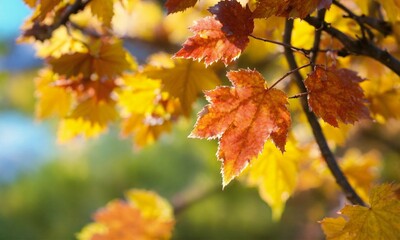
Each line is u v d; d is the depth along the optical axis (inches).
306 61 38.3
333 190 70.9
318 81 32.2
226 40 32.1
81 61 39.0
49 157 105.8
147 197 52.1
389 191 33.1
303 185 68.0
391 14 35.2
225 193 88.0
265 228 92.1
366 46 34.5
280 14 31.9
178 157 94.7
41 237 100.7
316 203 77.4
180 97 38.9
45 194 102.1
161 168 96.2
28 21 39.1
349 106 32.2
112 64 39.0
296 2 31.6
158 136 42.5
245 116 31.9
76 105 41.9
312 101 32.0
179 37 55.5
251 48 47.9
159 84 40.5
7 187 103.9
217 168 68.0
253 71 32.1
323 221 33.6
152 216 51.8
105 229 51.8
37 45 42.3
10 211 102.0
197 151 75.8
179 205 70.0
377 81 39.8
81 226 100.0
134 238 51.8
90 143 102.8
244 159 31.7
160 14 55.6
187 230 93.4
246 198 89.7
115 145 101.8
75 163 102.7
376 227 32.8
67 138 43.5
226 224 92.0
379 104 39.9
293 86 41.5
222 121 31.9
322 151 35.5
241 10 32.1
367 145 67.6
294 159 42.0
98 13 36.9
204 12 45.1
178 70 38.8
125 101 40.9
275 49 42.7
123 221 51.8
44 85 42.9
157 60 41.1
